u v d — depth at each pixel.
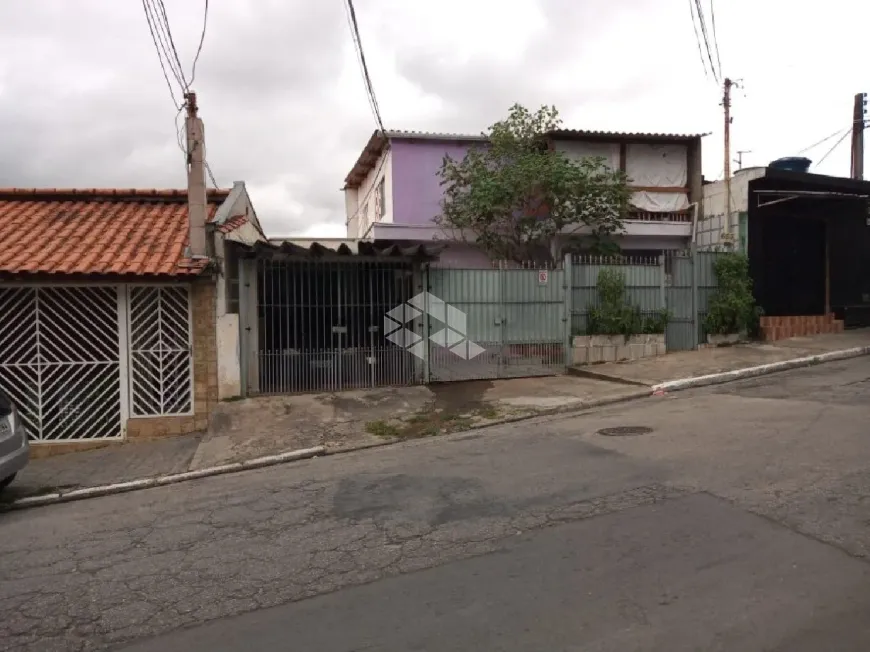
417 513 5.23
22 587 4.30
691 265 14.03
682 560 3.99
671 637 3.15
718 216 16.05
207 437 8.86
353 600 3.77
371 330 11.31
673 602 3.49
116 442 9.52
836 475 5.42
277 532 5.05
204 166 9.70
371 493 5.91
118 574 4.42
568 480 5.81
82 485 7.32
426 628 3.38
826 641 3.06
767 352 13.08
